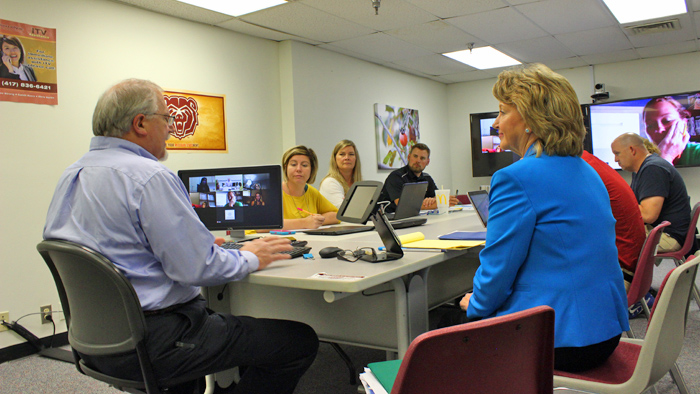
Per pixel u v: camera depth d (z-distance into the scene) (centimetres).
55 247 110
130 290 109
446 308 238
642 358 104
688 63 562
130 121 125
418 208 262
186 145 367
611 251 112
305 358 143
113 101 124
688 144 553
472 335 68
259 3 351
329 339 175
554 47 521
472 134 670
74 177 121
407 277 150
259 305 193
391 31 437
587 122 601
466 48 511
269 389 139
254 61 427
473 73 639
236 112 408
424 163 427
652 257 181
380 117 564
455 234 187
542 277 108
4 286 270
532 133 117
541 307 76
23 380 240
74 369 254
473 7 387
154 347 116
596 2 391
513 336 73
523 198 107
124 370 118
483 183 703
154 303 118
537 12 407
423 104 658
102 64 316
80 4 305
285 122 451
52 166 291
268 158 438
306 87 461
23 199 278
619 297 112
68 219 119
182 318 121
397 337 152
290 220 245
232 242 192
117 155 122
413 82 637
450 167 719
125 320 113
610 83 607
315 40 452
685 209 301
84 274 113
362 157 536
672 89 572
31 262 282
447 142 714
